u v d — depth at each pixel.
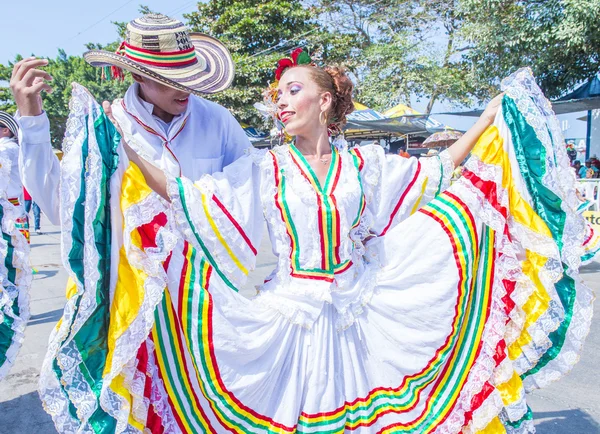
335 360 2.11
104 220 1.85
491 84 13.17
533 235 2.19
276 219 2.16
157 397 1.92
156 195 1.92
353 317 2.13
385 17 17.66
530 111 2.25
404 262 2.20
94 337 1.82
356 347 2.16
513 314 2.22
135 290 1.84
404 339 2.14
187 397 1.96
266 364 2.05
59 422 1.79
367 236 2.30
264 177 2.18
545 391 3.33
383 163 2.29
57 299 5.80
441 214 2.20
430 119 14.98
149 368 1.90
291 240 2.15
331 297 2.08
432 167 2.33
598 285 5.95
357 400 2.13
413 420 2.12
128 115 2.38
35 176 1.79
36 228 12.12
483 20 11.84
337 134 2.45
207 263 2.03
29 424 3.03
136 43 2.29
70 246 1.73
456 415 2.12
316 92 2.21
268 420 2.06
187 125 2.45
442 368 2.19
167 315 1.96
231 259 2.09
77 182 1.76
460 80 16.36
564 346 2.24
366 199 2.25
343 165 2.23
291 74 2.24
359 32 18.89
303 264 2.13
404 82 17.28
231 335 1.96
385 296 2.18
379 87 17.48
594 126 12.21
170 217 1.98
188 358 1.97
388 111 16.52
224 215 2.06
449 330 2.15
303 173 2.18
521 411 2.15
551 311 2.20
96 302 1.77
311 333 2.08
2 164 2.84
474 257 2.20
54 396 1.79
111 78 2.55
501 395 2.17
